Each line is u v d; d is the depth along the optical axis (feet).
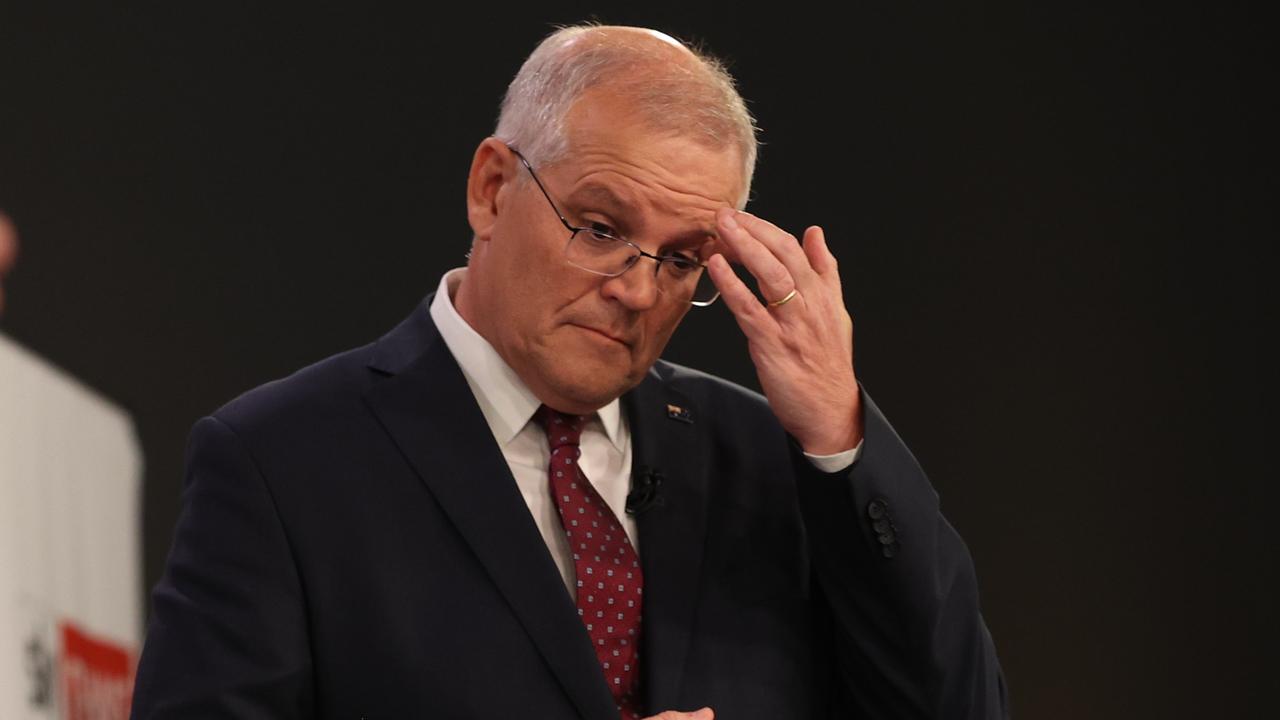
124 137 40.45
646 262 19.65
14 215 39.17
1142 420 47.60
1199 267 47.73
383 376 21.44
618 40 20.27
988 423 46.98
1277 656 47.67
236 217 41.55
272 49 42.06
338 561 19.94
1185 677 47.44
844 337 20.94
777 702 21.43
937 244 46.80
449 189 43.45
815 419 20.70
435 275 43.24
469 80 43.68
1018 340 47.11
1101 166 47.52
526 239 19.98
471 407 21.03
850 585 21.11
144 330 40.37
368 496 20.29
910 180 46.68
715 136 19.92
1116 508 47.42
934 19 46.88
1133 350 47.57
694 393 23.50
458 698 19.56
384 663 19.65
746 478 22.82
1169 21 47.75
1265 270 47.67
